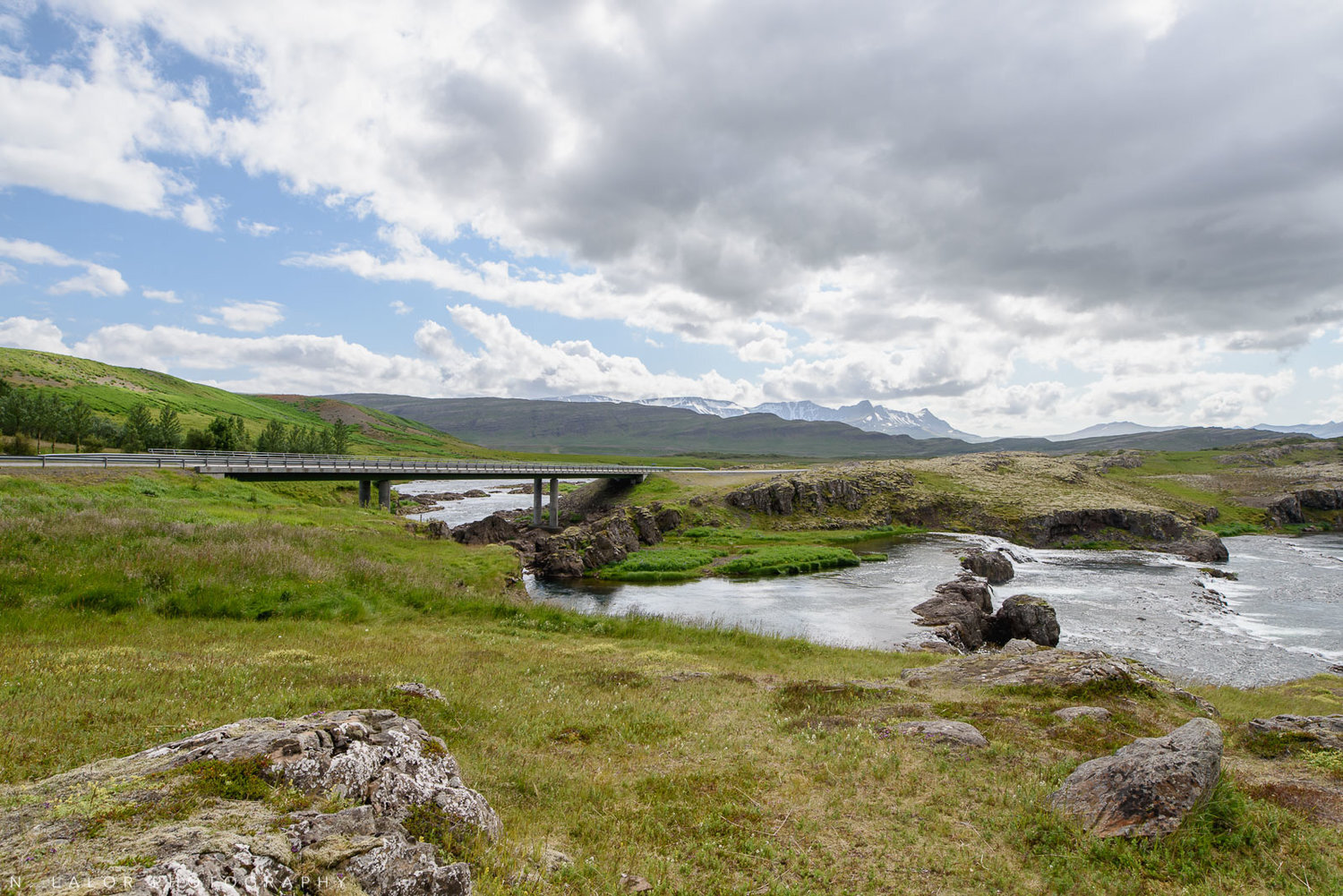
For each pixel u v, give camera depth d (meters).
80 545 26.12
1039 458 155.62
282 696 13.71
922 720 14.73
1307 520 130.88
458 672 18.48
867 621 46.22
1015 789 10.80
